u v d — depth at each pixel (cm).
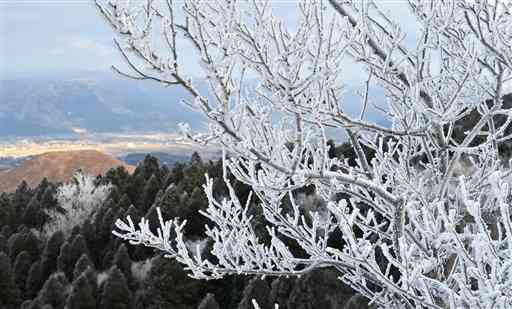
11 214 2972
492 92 412
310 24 290
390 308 435
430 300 304
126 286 1908
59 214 3030
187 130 294
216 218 441
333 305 1588
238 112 281
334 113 354
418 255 449
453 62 421
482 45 393
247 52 311
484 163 452
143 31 265
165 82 280
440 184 422
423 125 417
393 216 400
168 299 1817
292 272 446
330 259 436
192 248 2027
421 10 390
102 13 259
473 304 271
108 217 2509
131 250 2420
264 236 1645
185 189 2734
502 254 299
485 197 499
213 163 2942
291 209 1047
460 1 382
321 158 335
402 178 413
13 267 2298
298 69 295
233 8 291
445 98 425
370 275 426
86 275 1969
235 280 1897
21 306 1941
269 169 386
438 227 319
